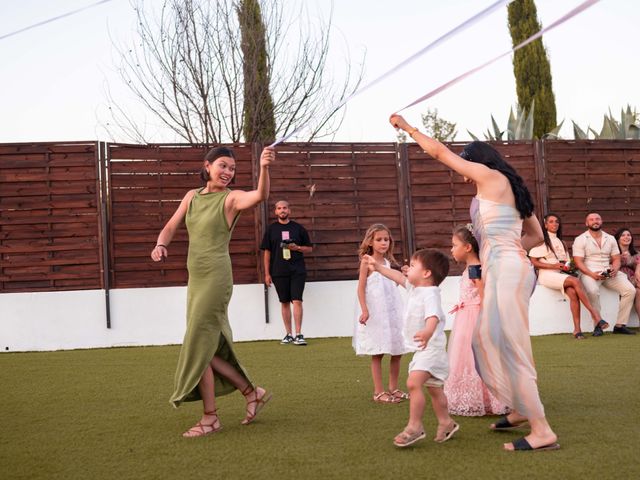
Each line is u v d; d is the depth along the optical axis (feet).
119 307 29.07
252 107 46.96
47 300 28.68
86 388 18.21
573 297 29.04
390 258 17.24
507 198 11.85
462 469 10.34
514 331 11.50
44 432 13.30
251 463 10.93
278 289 28.50
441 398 12.14
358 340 16.44
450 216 31.40
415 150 31.37
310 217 30.50
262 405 13.99
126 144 29.40
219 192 13.73
